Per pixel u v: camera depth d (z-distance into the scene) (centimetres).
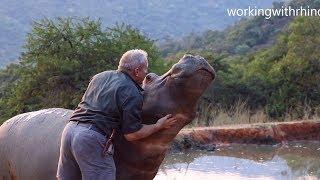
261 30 6412
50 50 2217
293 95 2764
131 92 566
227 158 1639
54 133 656
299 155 1717
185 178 1289
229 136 1920
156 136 562
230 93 2845
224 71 3206
